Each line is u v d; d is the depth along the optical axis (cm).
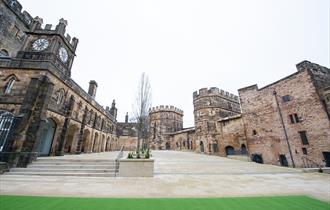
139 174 1152
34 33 1833
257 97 2489
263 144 2303
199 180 1066
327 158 1647
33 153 1317
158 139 5184
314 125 1775
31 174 1119
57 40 1848
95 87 3331
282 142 2064
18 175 1091
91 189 812
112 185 900
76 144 2356
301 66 1977
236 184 971
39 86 1520
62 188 816
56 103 1795
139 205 602
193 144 4238
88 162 1328
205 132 3503
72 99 2097
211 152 3291
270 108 2275
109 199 664
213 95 3681
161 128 5253
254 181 1062
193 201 657
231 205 616
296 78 2006
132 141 5050
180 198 693
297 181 1076
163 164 1755
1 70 1578
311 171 1477
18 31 2447
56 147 1845
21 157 1255
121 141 5022
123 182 976
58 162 1315
